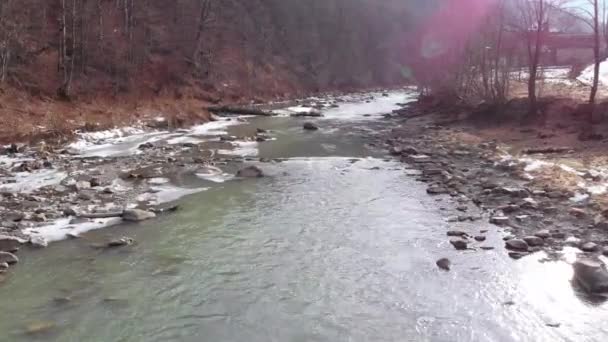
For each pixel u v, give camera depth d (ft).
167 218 48.98
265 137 99.30
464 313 31.12
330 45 273.33
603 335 28.27
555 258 37.88
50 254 39.99
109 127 100.99
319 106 169.37
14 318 30.68
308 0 274.57
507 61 137.18
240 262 38.78
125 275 36.55
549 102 97.96
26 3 133.18
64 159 74.59
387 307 32.01
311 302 32.76
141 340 28.60
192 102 148.87
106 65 139.23
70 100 113.80
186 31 188.65
